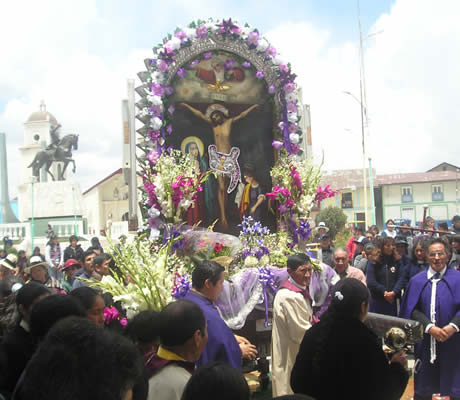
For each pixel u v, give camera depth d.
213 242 6.36
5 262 8.30
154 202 6.63
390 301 7.23
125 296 4.93
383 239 7.45
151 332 3.70
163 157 6.73
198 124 7.29
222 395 2.06
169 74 7.08
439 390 5.08
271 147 7.66
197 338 3.05
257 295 6.10
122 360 1.76
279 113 7.60
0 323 4.24
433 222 11.57
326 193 7.34
